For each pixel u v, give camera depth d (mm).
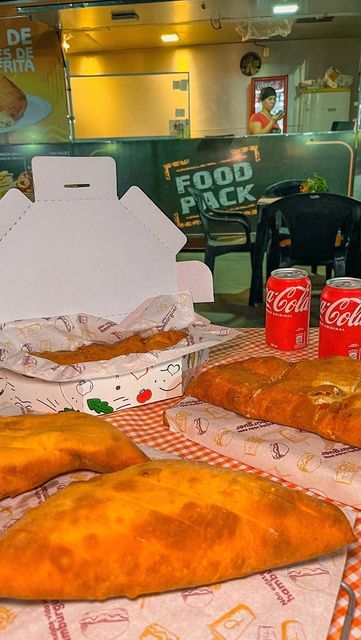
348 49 5438
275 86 5672
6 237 964
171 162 2531
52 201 986
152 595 491
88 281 1052
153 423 845
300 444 712
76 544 478
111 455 652
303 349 1128
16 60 2498
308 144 2457
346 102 5406
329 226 2535
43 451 638
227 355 1106
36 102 2578
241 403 788
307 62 5574
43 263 1003
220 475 556
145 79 5465
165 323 1046
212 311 2875
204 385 851
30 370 799
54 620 465
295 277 1076
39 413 818
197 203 2604
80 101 5531
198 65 5676
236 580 506
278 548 501
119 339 1027
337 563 526
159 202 2613
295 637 443
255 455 713
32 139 2639
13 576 460
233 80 5707
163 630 453
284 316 1090
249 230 2654
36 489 649
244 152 2502
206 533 494
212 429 769
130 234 1071
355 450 693
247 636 445
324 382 781
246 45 5531
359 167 2467
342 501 638
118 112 5480
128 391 861
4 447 636
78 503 515
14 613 472
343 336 940
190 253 2730
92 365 822
